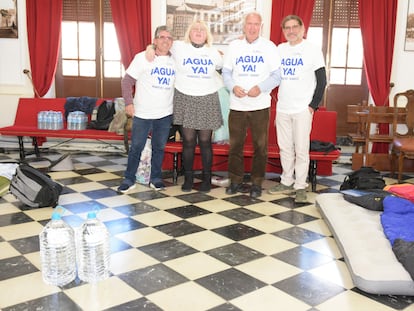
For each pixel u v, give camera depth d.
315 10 6.37
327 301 2.41
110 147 6.37
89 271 2.65
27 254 2.94
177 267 2.79
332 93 6.61
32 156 6.02
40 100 5.93
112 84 6.69
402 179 5.31
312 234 3.39
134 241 3.19
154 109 4.24
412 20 6.04
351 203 3.65
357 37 6.45
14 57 6.48
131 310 2.29
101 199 4.18
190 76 4.17
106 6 6.50
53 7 6.27
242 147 4.33
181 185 4.72
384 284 2.43
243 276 2.69
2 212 3.77
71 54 6.65
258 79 4.08
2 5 6.36
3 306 2.30
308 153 4.28
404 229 2.88
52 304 2.34
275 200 4.27
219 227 3.51
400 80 6.20
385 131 6.13
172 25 6.27
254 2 6.17
